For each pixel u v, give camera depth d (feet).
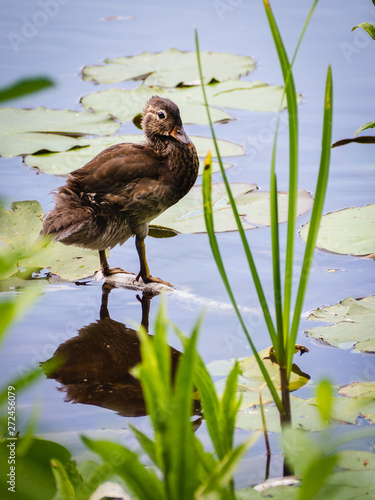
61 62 53.36
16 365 23.16
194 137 43.52
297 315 15.81
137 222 31.32
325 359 23.32
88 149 42.06
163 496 12.07
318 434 18.28
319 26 57.21
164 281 29.89
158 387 11.16
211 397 13.47
